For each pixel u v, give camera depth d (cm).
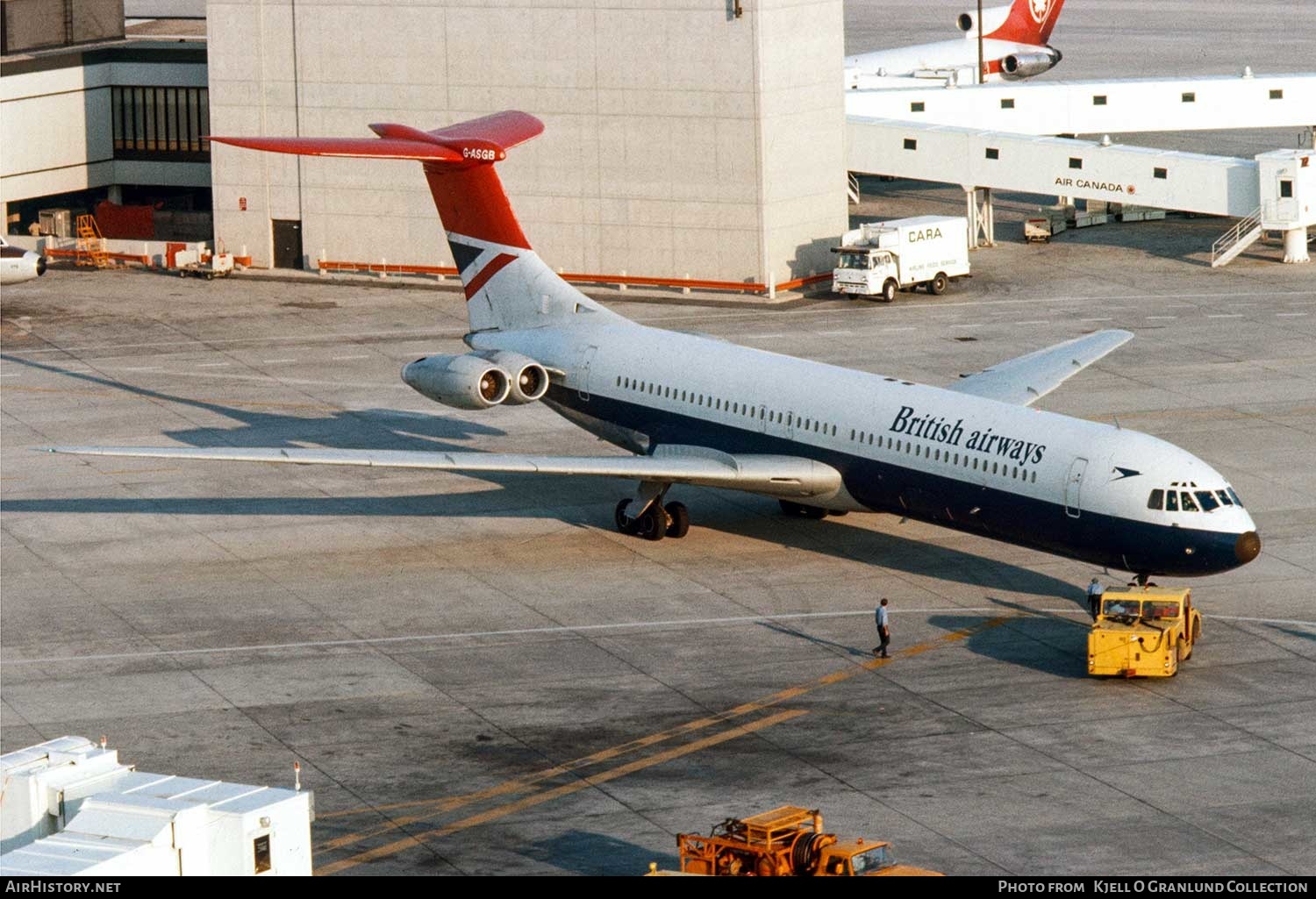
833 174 11262
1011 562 6806
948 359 9394
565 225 11456
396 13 11550
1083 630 6138
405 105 11675
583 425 7631
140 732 5412
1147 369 9200
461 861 4559
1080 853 4528
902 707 5519
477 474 8050
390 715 5528
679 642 6084
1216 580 6556
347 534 7256
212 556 7006
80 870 3844
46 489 7831
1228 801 4825
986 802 4844
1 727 5456
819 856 4134
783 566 6819
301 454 6675
